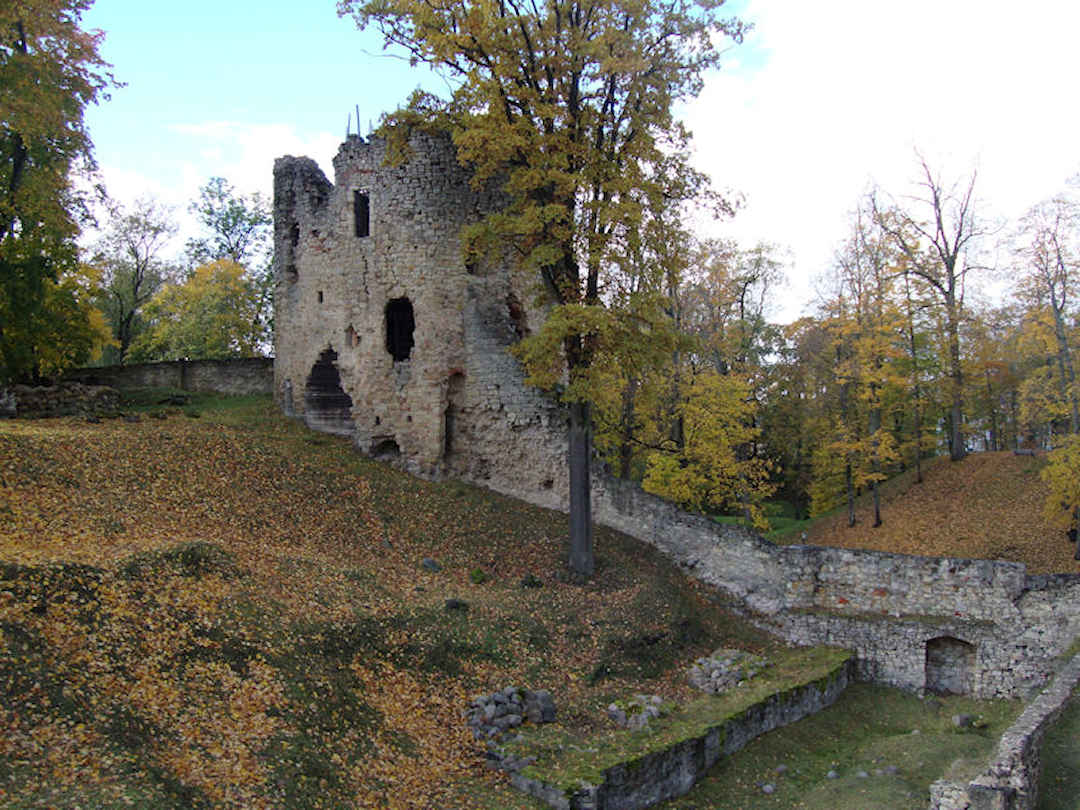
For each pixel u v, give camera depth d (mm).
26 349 23141
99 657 10164
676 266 18297
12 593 10391
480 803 10539
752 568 20359
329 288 24109
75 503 14891
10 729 8531
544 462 22703
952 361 31547
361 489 20672
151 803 8195
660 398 26438
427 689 13117
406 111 19016
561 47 17672
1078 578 17391
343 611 14039
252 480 19078
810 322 32562
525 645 15320
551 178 17156
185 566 13016
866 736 15680
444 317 22766
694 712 14117
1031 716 12281
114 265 44375
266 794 9258
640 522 22000
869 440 29000
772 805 12352
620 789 11312
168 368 29156
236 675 11133
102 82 22031
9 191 22094
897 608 19000
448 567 18406
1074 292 25797
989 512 27812
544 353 16797
